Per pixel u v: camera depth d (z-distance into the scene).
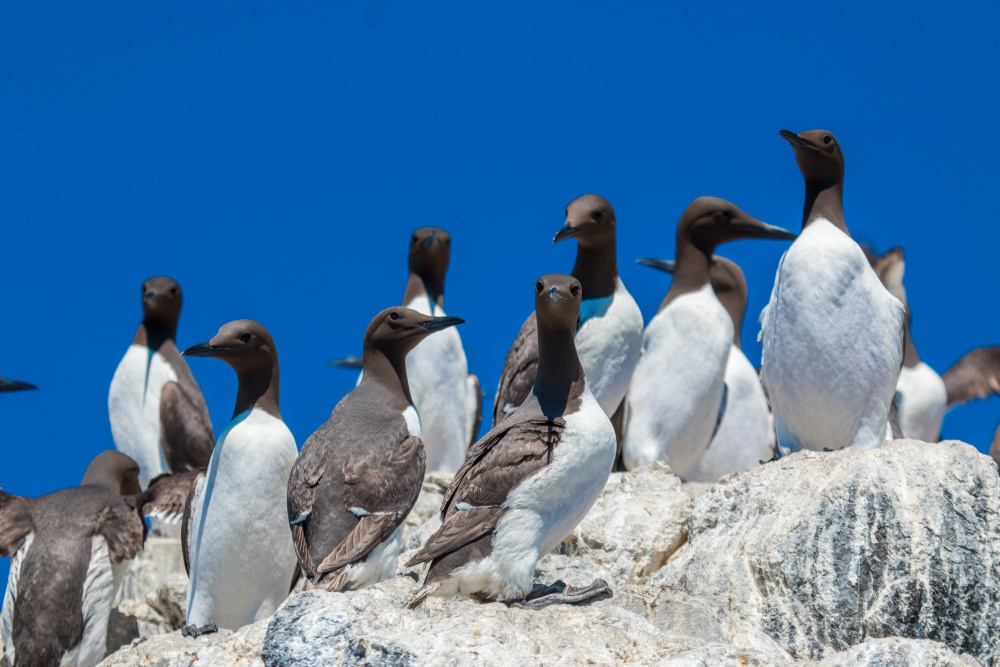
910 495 13.90
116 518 15.96
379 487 13.04
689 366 18.16
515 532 11.23
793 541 13.76
